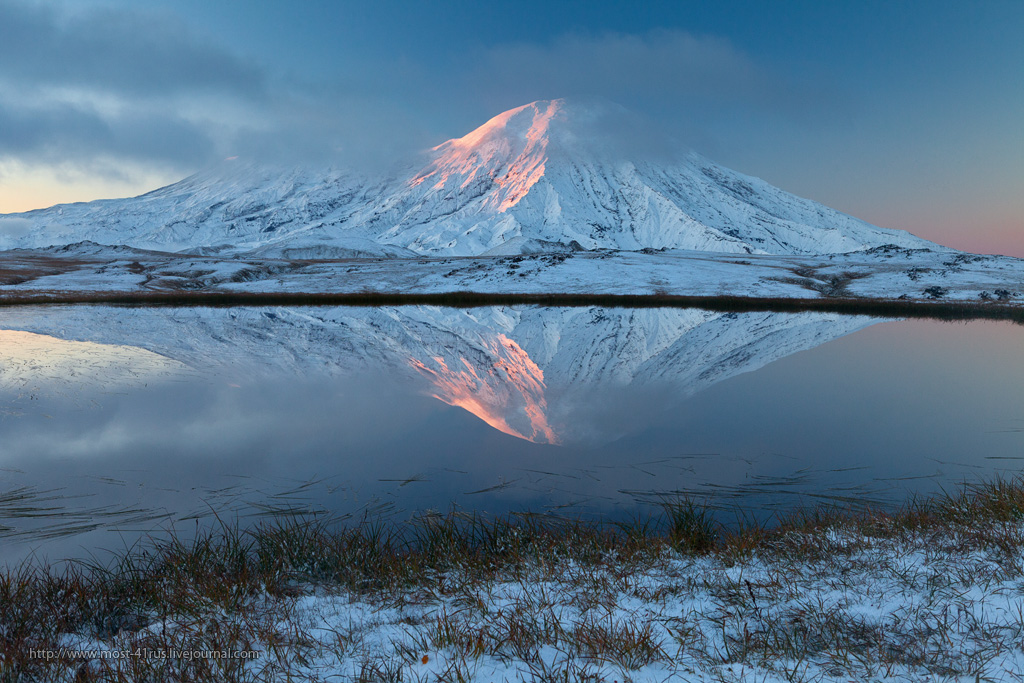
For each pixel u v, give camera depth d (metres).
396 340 29.95
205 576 5.92
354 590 5.71
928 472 9.75
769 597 5.19
